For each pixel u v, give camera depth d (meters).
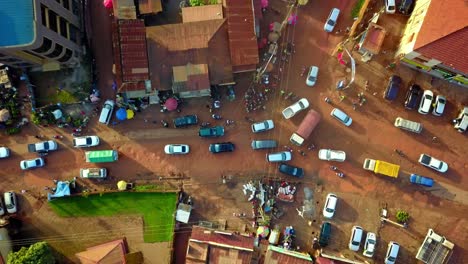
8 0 41.06
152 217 51.72
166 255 51.38
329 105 53.00
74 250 51.19
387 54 53.19
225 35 49.62
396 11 52.62
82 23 52.00
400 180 52.81
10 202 50.41
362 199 52.53
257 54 49.72
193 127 52.59
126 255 49.72
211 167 52.41
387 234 52.25
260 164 52.50
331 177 52.66
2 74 50.28
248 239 48.97
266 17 53.12
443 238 51.34
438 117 53.00
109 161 51.44
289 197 51.75
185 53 49.00
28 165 50.84
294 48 53.06
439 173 52.81
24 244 50.84
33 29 40.97
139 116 52.38
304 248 51.91
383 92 53.00
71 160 51.91
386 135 53.00
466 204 52.78
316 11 53.03
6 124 51.34
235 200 52.16
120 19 48.81
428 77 53.06
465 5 46.16
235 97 52.66
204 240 48.00
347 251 51.81
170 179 52.19
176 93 51.12
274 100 52.78
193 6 50.81
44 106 51.50
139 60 48.38
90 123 52.16
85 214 51.56
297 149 52.66
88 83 52.16
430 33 46.88
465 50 46.88
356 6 53.09
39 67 51.38
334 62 53.12
